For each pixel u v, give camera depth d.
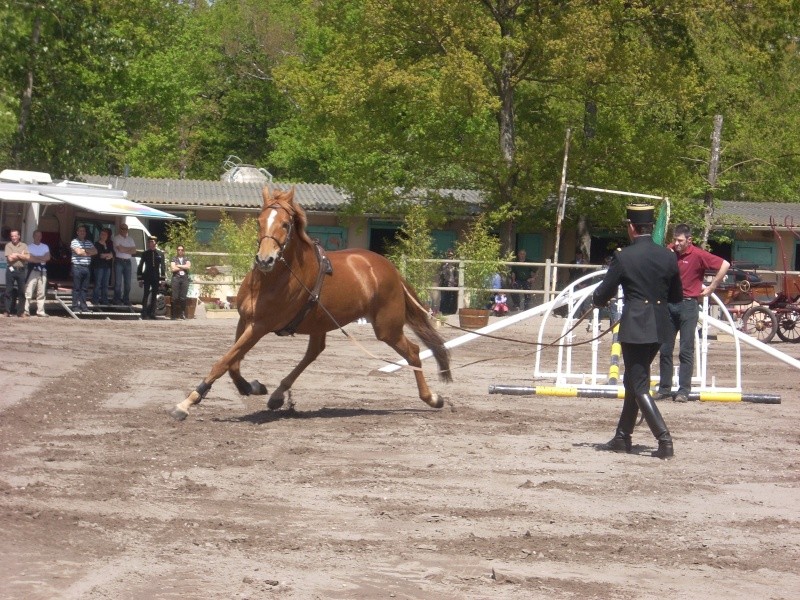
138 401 12.33
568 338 14.88
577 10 31.48
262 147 59.56
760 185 43.66
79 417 11.04
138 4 40.25
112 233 27.97
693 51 36.47
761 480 8.96
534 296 33.16
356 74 32.34
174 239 30.16
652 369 18.25
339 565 6.11
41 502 7.37
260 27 59.62
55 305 26.83
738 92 41.50
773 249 41.25
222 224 30.91
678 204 34.44
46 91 34.75
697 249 14.02
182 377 14.65
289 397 12.02
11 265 24.00
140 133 52.62
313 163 55.28
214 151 59.41
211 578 5.77
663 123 41.06
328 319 11.42
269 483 8.22
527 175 35.12
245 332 11.12
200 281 29.27
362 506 7.57
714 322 14.59
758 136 41.69
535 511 7.57
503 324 15.20
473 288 28.22
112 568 5.91
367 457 9.40
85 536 6.54
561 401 13.70
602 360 20.11
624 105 34.75
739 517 7.61
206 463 8.88
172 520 7.01
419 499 7.82
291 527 6.93
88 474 8.32
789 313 24.70
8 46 31.89
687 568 6.30
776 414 13.11
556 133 34.41
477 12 31.72
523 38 32.44
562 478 8.75
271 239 10.66
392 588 5.71
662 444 9.80
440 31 31.81
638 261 9.89
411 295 12.34
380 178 36.09
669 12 34.25
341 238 39.34
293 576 5.86
